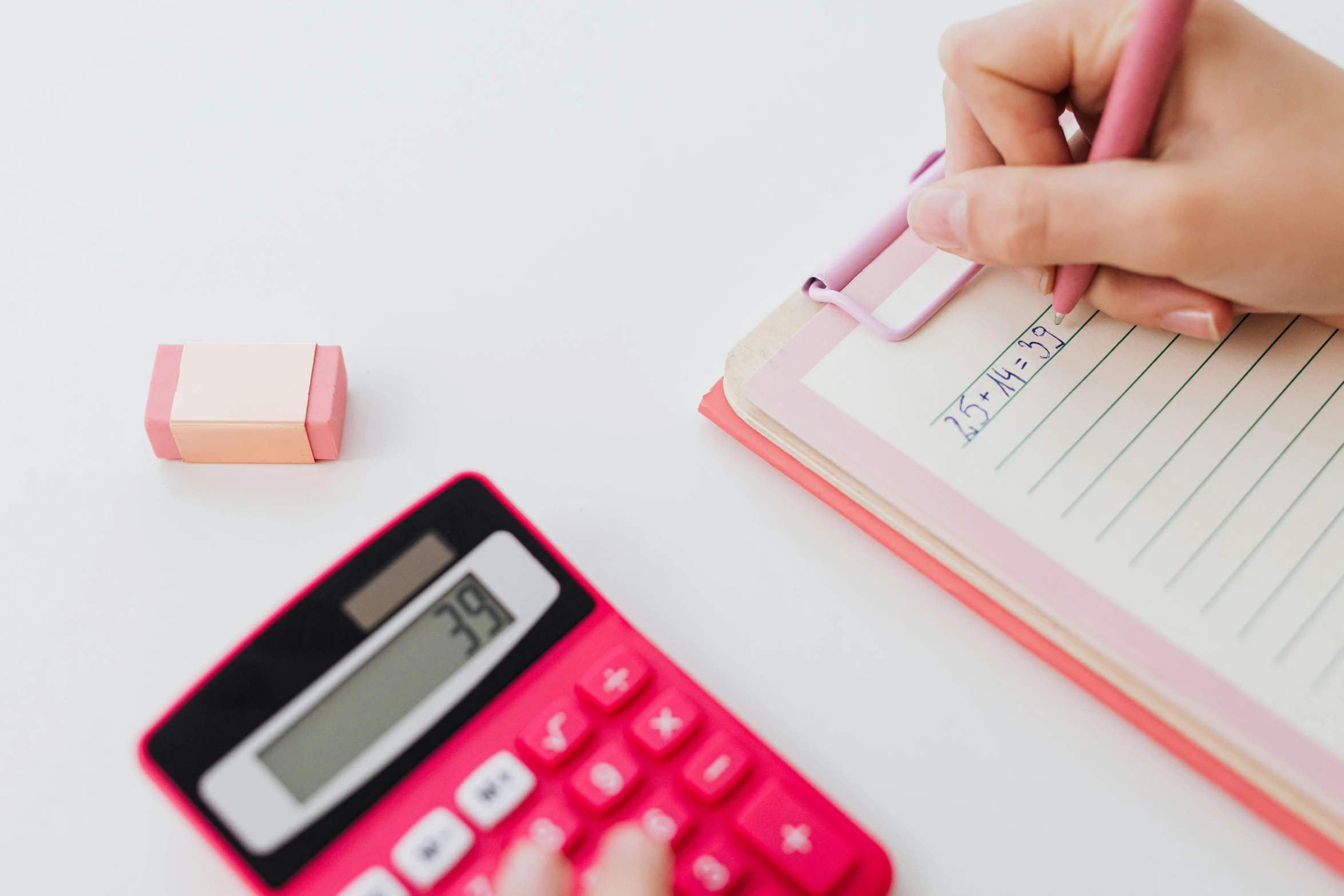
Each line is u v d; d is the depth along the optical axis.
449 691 0.40
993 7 0.63
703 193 0.56
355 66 0.60
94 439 0.48
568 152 0.58
